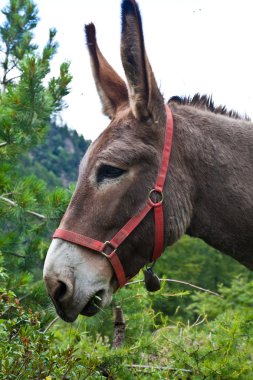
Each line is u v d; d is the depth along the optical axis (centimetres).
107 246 186
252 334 225
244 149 201
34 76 297
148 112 192
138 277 254
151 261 195
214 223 199
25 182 297
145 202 190
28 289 285
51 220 292
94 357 197
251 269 203
